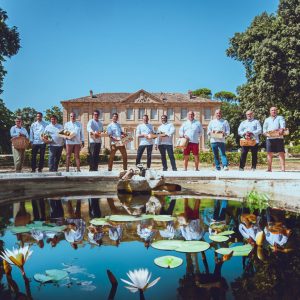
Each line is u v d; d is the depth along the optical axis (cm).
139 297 152
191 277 176
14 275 181
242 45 2128
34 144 757
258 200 480
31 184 557
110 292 157
